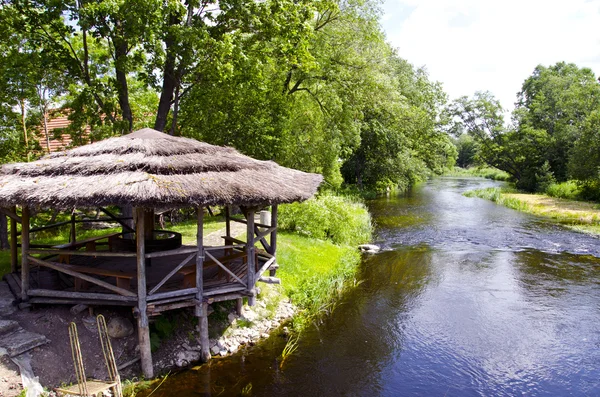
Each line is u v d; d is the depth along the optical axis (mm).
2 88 14602
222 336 9109
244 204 7629
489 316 11250
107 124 14680
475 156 53344
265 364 8461
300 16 15914
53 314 7980
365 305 11930
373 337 9961
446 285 13656
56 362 7125
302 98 25969
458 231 22016
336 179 28391
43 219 17062
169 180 7281
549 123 45656
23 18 13898
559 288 13367
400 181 41938
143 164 7637
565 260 16500
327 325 10547
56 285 8516
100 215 18609
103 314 8203
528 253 17578
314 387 7801
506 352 9352
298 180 9594
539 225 23547
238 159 9094
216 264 8586
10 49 15438
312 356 8930
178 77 14797
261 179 8414
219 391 7445
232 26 15211
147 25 12609
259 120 20891
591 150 33062
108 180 7102
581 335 10156
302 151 25219
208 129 19078
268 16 14703
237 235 15547
